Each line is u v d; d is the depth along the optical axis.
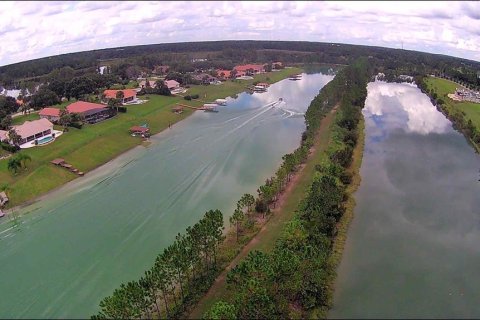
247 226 105.12
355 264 93.50
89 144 166.25
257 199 116.81
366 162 154.50
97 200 125.56
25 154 140.12
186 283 85.44
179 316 76.25
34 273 92.75
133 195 127.94
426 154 164.88
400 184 135.62
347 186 131.25
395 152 166.38
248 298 70.81
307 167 142.88
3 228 111.81
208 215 89.75
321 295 79.81
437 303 82.62
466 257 97.56
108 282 88.56
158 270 74.38
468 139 184.00
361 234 105.62
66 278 90.69
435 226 110.44
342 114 193.62
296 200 119.00
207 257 91.75
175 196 126.12
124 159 160.12
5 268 94.75
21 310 81.88
